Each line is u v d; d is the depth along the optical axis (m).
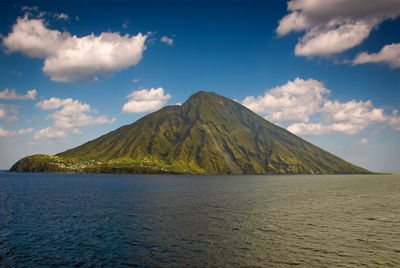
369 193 120.69
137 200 88.06
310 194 113.56
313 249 37.44
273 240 41.41
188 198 94.62
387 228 49.53
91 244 39.44
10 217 58.53
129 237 42.78
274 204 80.31
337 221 55.50
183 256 34.69
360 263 32.72
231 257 34.38
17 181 194.00
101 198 93.50
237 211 66.94
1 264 32.03
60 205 76.31
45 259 33.72
